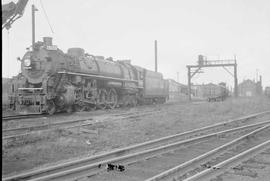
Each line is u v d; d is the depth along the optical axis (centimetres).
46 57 1895
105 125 1356
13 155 827
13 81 1933
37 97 1808
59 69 1931
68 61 2016
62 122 1359
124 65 2873
